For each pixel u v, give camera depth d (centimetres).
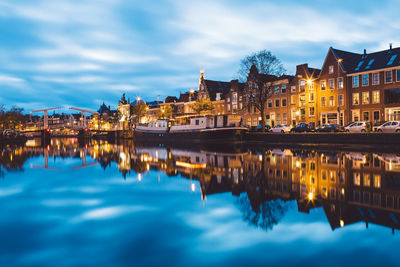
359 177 1383
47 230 764
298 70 6362
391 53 5122
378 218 799
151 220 832
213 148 3859
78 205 1013
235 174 1590
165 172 1794
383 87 5003
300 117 6281
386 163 1852
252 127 6062
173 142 6262
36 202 1060
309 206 923
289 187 1205
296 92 6369
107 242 680
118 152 3678
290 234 703
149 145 5447
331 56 5703
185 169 1906
